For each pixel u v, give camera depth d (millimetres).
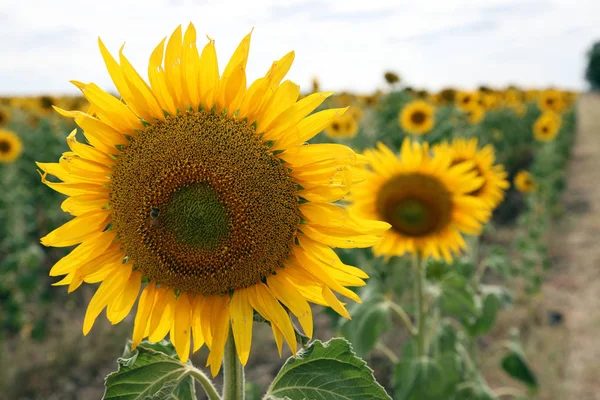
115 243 418
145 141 403
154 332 417
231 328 424
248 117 400
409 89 2492
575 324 1631
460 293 876
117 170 404
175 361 411
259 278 410
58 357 1360
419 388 823
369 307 869
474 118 2678
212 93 399
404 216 875
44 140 2650
